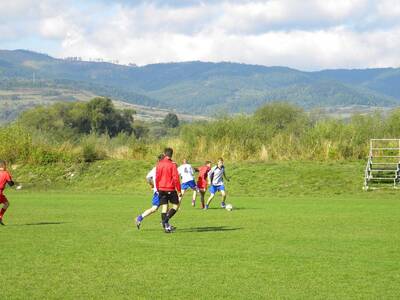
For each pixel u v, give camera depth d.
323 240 15.98
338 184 36.16
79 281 11.10
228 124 47.28
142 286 10.72
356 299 9.86
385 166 38.47
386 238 16.38
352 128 45.19
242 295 10.11
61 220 21.42
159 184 17.61
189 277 11.42
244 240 16.02
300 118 57.16
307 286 10.70
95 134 50.69
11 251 14.28
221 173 26.36
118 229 18.62
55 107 110.00
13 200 31.45
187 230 18.30
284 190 36.03
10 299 9.85
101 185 40.75
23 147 45.56
